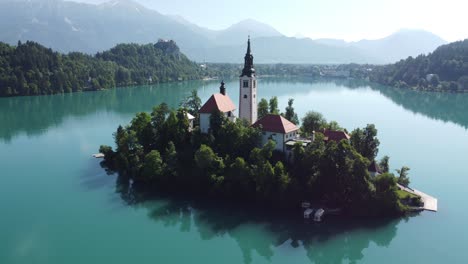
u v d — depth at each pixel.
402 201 89.88
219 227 83.12
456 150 142.88
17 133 172.38
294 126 107.69
